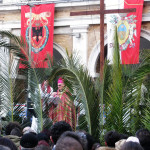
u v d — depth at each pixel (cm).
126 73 960
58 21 2502
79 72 999
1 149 417
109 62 1020
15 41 1149
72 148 404
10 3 2556
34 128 1157
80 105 1012
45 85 1123
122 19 2227
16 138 768
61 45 2520
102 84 988
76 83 990
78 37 2459
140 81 950
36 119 1180
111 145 722
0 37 1179
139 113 984
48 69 1112
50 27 2447
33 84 1125
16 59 1162
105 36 2389
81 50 2456
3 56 1171
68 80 1020
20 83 1165
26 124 1197
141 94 1000
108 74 1004
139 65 963
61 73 1043
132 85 947
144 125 966
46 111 1110
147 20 2281
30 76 1133
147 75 985
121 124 934
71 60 1054
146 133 682
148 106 948
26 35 2488
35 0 2520
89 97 981
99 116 988
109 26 2225
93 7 2433
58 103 1107
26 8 2488
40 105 1107
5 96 1159
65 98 1046
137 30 2228
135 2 2230
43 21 2459
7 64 1167
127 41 2231
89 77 1014
